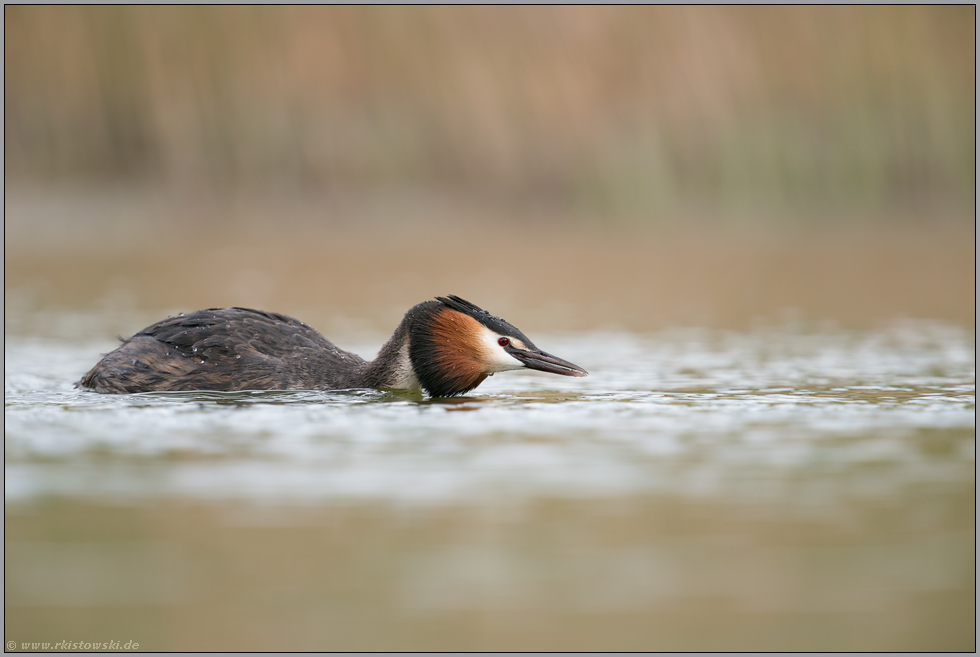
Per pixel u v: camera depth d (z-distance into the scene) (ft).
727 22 111.14
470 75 108.06
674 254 90.58
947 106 114.62
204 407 36.35
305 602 21.25
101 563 22.85
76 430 32.94
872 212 113.19
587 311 65.16
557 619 20.49
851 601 21.33
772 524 25.05
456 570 22.61
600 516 25.52
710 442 31.81
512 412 36.04
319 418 34.86
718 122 110.32
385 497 26.76
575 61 108.68
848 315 62.85
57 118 104.68
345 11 108.06
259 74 107.14
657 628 20.49
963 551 23.49
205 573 22.43
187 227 103.04
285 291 71.97
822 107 112.57
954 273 79.71
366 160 108.06
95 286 73.46
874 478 28.27
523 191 108.37
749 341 53.72
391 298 69.46
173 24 105.91
